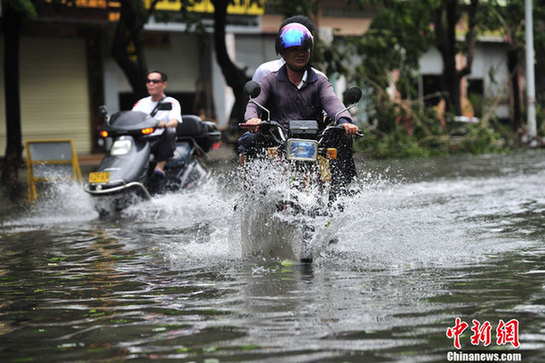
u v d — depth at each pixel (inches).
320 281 412.8
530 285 392.5
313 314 341.1
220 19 1547.7
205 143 842.8
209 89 2239.2
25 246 581.9
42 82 1985.7
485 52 2957.7
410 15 1876.2
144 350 293.7
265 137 497.7
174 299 380.2
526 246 516.4
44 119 1993.1
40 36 1973.4
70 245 580.4
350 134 474.3
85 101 2055.9
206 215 732.7
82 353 293.0
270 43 2352.4
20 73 1952.5
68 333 322.3
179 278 433.4
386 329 314.5
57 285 427.2
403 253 493.7
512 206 753.0
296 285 403.9
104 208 763.4
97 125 2074.3
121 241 591.5
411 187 965.2
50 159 964.6
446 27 2198.6
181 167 818.8
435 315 335.6
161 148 789.2
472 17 2020.2
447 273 428.1
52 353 294.4
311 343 296.7
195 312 350.9
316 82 500.7
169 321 336.5
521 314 335.0
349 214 526.6
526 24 2129.7
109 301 381.1
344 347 290.8
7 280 446.9
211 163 1578.5
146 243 576.1
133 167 761.6
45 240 611.2
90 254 534.0
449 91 2001.7
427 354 281.4
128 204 772.0
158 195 794.2
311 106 503.5
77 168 964.6
